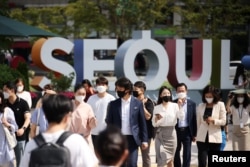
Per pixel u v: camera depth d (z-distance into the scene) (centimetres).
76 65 2392
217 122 1237
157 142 1269
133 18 4294
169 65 2450
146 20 4331
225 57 2544
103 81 1258
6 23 2281
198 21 4366
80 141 602
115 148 512
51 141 599
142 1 4222
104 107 1251
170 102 1261
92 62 2384
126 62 2334
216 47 2528
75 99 1118
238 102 1425
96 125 1147
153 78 2378
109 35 4691
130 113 1121
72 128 1107
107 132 520
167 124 1250
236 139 1437
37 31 2306
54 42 2362
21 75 2100
